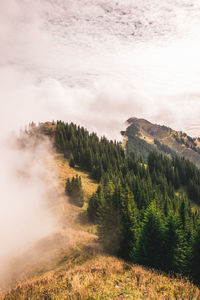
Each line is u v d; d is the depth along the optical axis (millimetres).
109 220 25875
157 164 117438
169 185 95562
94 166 92375
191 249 21766
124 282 9344
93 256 20219
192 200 95000
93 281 8945
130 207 26094
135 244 21656
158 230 20156
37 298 7773
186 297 7789
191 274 20125
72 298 7332
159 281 9695
